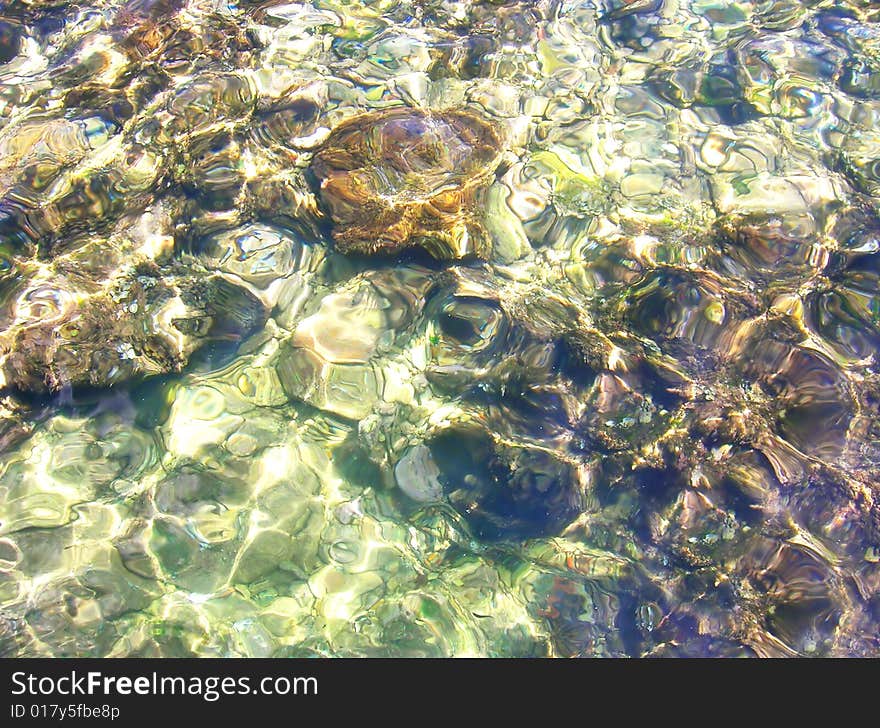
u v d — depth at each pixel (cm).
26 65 138
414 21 149
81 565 101
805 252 122
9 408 107
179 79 136
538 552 104
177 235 120
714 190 129
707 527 103
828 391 110
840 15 152
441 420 110
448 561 104
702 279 118
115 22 143
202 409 111
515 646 99
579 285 119
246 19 146
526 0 154
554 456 106
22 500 104
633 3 153
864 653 97
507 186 128
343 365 114
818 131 137
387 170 121
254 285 117
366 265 119
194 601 100
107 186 123
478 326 115
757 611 99
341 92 136
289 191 123
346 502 107
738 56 146
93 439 108
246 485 107
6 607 98
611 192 129
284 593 102
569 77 143
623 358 112
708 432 107
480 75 141
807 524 103
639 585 102
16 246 117
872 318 116
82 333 110
